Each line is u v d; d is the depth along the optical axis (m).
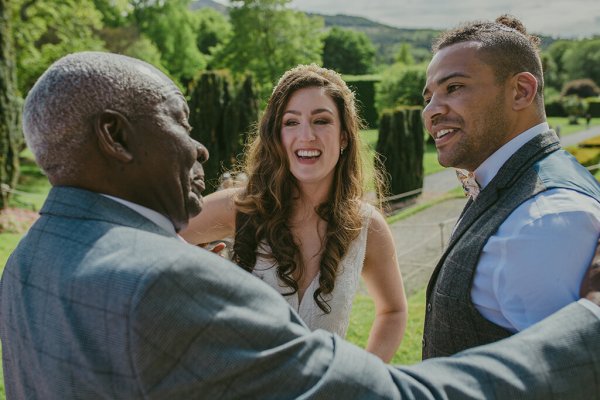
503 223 1.36
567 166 1.40
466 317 1.41
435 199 13.92
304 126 1.99
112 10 32.66
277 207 2.04
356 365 0.93
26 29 17.31
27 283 1.01
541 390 0.97
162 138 1.05
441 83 1.49
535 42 1.71
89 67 1.00
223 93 9.66
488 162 1.50
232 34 35.47
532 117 1.48
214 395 0.87
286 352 0.90
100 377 0.87
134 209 1.05
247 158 2.32
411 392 0.94
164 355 0.86
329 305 2.00
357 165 2.14
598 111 49.06
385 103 34.34
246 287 0.94
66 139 1.00
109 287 0.88
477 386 0.95
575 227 1.23
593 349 1.04
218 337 0.88
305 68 2.10
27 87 19.75
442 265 1.55
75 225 1.01
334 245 2.02
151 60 31.17
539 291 1.25
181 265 0.89
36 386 0.98
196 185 1.20
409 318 4.78
